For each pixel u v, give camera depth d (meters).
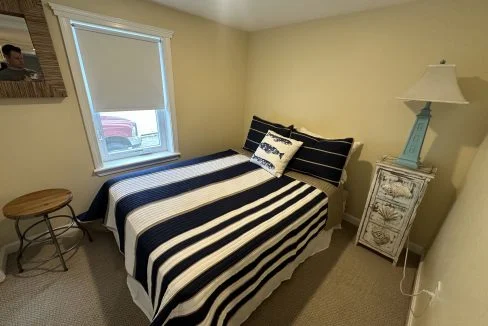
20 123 1.54
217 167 2.08
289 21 2.28
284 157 2.02
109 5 1.70
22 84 1.46
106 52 1.80
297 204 1.52
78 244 1.81
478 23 1.41
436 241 1.65
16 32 1.39
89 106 1.82
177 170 1.97
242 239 1.14
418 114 1.59
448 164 1.66
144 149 2.37
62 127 1.72
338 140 1.93
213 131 2.86
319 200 1.65
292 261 1.47
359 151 2.14
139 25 1.87
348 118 2.15
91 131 1.87
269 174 1.99
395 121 1.87
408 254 1.91
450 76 1.35
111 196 1.61
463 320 0.70
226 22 2.42
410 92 1.47
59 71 1.59
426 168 1.64
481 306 0.61
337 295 1.49
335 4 1.77
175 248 1.05
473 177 1.34
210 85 2.61
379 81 1.89
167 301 0.87
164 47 2.09
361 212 2.25
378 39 1.82
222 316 0.95
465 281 0.81
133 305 1.34
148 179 1.78
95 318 1.26
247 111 3.13
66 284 1.46
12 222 1.66
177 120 2.44
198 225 1.24
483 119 1.48
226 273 0.98
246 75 2.98
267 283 1.29
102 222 1.84
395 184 1.64
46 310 1.29
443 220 1.71
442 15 1.52
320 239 1.84
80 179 1.92
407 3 1.64
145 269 1.09
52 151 1.72
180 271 0.94
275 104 2.76
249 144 2.58
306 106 2.46
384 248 1.79
